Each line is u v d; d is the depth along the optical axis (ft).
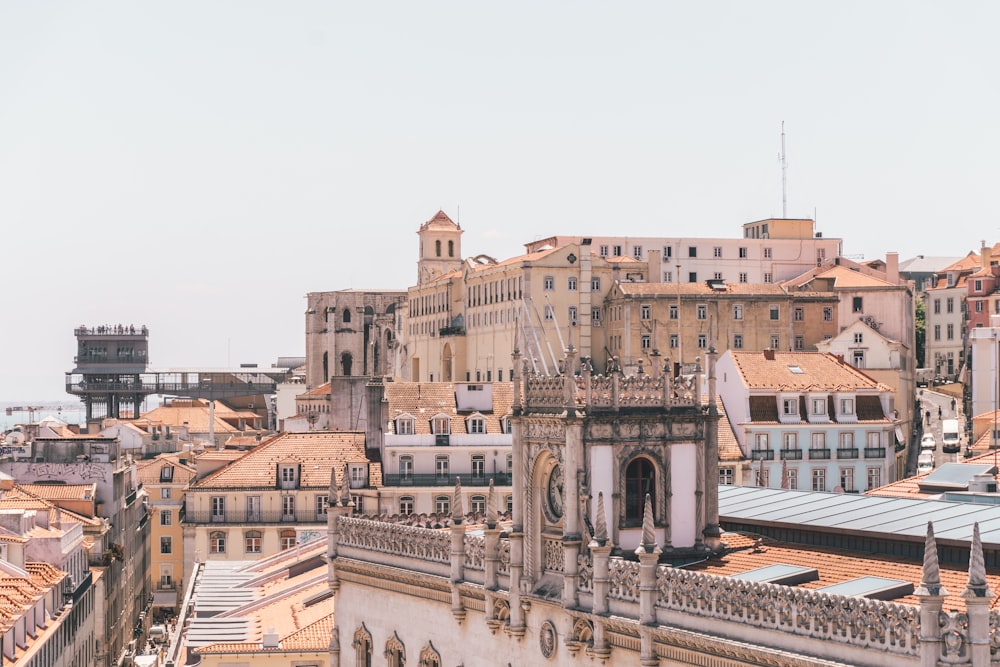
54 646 403.75
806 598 172.96
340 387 620.90
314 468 527.40
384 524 265.95
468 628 241.96
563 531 219.61
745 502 253.44
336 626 280.31
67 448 597.11
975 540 156.56
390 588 262.88
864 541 216.74
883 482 556.10
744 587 182.19
